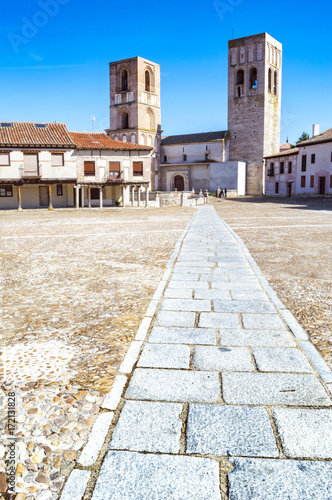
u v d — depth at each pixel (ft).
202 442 8.85
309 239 41.45
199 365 12.53
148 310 18.04
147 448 8.68
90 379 11.78
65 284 23.25
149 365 12.57
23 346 14.24
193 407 10.19
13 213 99.50
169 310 17.98
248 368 12.32
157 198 132.77
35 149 110.32
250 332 15.26
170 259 30.40
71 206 122.62
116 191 130.11
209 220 66.64
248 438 8.97
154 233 48.39
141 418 9.75
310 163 150.82
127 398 10.66
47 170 112.16
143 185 126.31
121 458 8.38
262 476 7.86
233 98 200.23
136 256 32.09
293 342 14.32
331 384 11.31
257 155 195.11
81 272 26.45
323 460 8.30
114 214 91.09
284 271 26.05
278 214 80.59
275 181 179.83
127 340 14.73
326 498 7.33
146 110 187.83
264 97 191.21
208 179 193.57
